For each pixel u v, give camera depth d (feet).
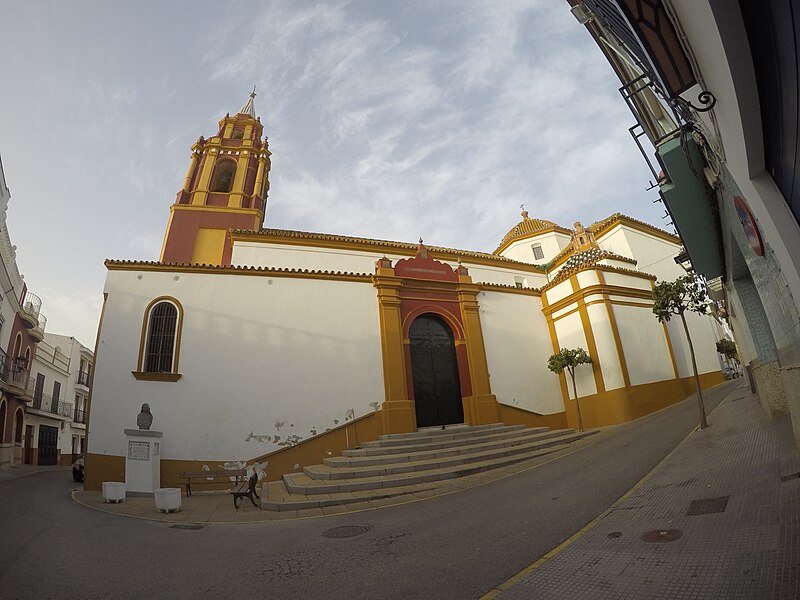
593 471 31.53
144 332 46.26
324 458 48.24
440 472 39.99
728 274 35.53
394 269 60.90
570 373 63.72
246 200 84.74
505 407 62.28
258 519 28.96
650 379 65.31
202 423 45.06
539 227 104.78
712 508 16.98
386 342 55.67
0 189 64.08
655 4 10.75
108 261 47.80
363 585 15.38
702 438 32.91
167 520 28.81
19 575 17.02
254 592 15.42
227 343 48.32
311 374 50.70
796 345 17.78
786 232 12.34
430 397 58.95
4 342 73.46
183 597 15.15
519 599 12.63
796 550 11.73
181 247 76.79
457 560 17.01
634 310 68.49
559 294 69.72
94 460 41.65
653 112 22.02
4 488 45.14
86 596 15.26
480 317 65.36
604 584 12.58
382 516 27.50
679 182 24.06
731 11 8.55
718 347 91.56
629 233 93.71
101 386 43.78
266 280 52.37
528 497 27.09
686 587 11.35
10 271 72.59
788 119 9.54
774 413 32.45
